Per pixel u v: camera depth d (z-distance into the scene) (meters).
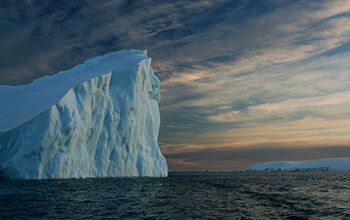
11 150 34.16
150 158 47.31
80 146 36.59
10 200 20.80
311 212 20.75
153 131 50.00
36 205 19.44
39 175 32.69
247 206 22.75
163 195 27.70
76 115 35.47
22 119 35.06
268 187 43.19
